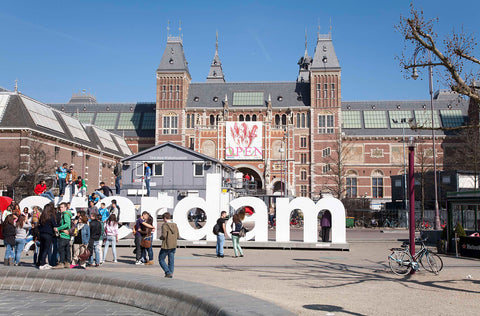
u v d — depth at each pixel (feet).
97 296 39.91
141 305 36.52
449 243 74.23
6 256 54.75
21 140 166.71
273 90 296.71
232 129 264.11
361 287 41.86
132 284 37.91
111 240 61.00
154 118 313.73
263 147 263.90
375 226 157.79
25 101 179.93
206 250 77.20
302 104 288.10
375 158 276.00
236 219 67.62
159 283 36.86
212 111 289.53
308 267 55.77
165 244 44.78
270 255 70.08
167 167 154.81
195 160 154.71
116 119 317.63
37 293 42.45
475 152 149.79
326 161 275.18
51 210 51.31
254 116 290.76
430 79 129.59
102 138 246.88
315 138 277.85
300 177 278.46
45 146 178.40
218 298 30.91
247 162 263.29
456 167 265.75
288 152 262.88
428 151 243.19
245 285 42.29
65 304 38.04
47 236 50.88
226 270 52.60
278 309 27.89
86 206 85.51
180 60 290.35
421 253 50.72
